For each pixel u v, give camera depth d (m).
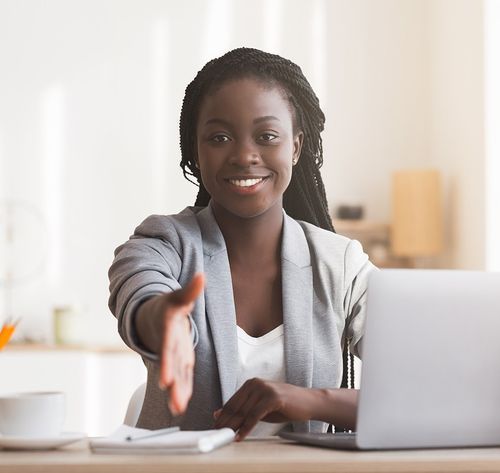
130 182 5.21
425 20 5.47
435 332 1.35
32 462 1.16
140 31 5.26
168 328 1.20
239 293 1.78
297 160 1.89
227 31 5.34
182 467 1.15
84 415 4.50
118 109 5.23
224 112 1.71
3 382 4.49
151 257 1.64
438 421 1.35
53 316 4.83
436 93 5.37
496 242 4.79
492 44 4.78
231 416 1.50
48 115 5.18
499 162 4.77
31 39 5.19
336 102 5.41
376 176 5.41
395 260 5.35
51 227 5.16
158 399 1.74
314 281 1.81
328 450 1.33
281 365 1.73
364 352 1.32
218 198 1.74
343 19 5.43
